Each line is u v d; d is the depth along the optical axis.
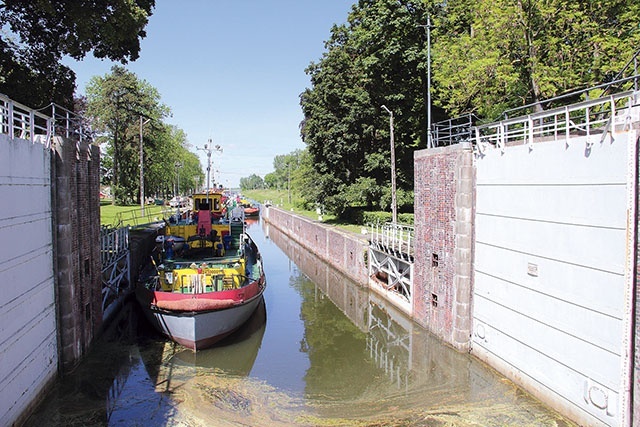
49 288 10.71
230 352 14.65
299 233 43.88
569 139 9.27
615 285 8.09
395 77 28.69
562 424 9.20
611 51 16.27
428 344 14.31
